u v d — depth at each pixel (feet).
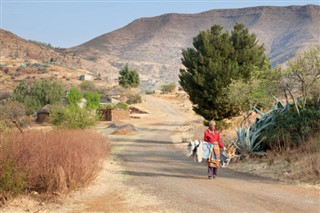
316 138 55.67
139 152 85.71
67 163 36.86
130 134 160.97
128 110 292.20
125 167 55.31
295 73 63.36
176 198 34.09
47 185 34.50
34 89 274.77
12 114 144.56
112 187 39.09
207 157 44.73
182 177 46.52
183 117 314.76
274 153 57.77
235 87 96.53
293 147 57.98
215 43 126.41
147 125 238.68
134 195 35.45
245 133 62.54
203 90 125.59
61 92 280.51
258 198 33.78
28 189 34.42
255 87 91.97
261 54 131.34
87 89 442.09
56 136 45.47
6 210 29.66
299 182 41.11
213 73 122.01
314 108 63.72
